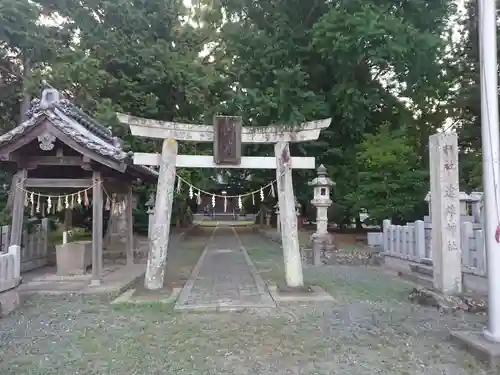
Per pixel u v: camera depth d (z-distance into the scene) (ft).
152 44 73.97
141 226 88.07
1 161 35.32
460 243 32.89
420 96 79.82
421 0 64.49
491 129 20.36
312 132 34.63
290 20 74.18
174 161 34.55
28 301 30.68
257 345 21.33
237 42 73.87
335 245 58.85
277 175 35.53
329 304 30.14
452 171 31.60
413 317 26.71
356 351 20.49
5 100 64.34
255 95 66.44
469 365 18.51
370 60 62.59
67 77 58.39
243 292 34.04
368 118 73.51
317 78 74.02
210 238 95.61
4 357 19.79
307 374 17.74
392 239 47.85
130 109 71.00
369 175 59.72
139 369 18.28
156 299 31.22
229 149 34.12
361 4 60.95
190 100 73.92
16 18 55.42
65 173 42.55
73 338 22.54
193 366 18.58
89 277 38.45
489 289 20.21
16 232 34.65
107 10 69.26
